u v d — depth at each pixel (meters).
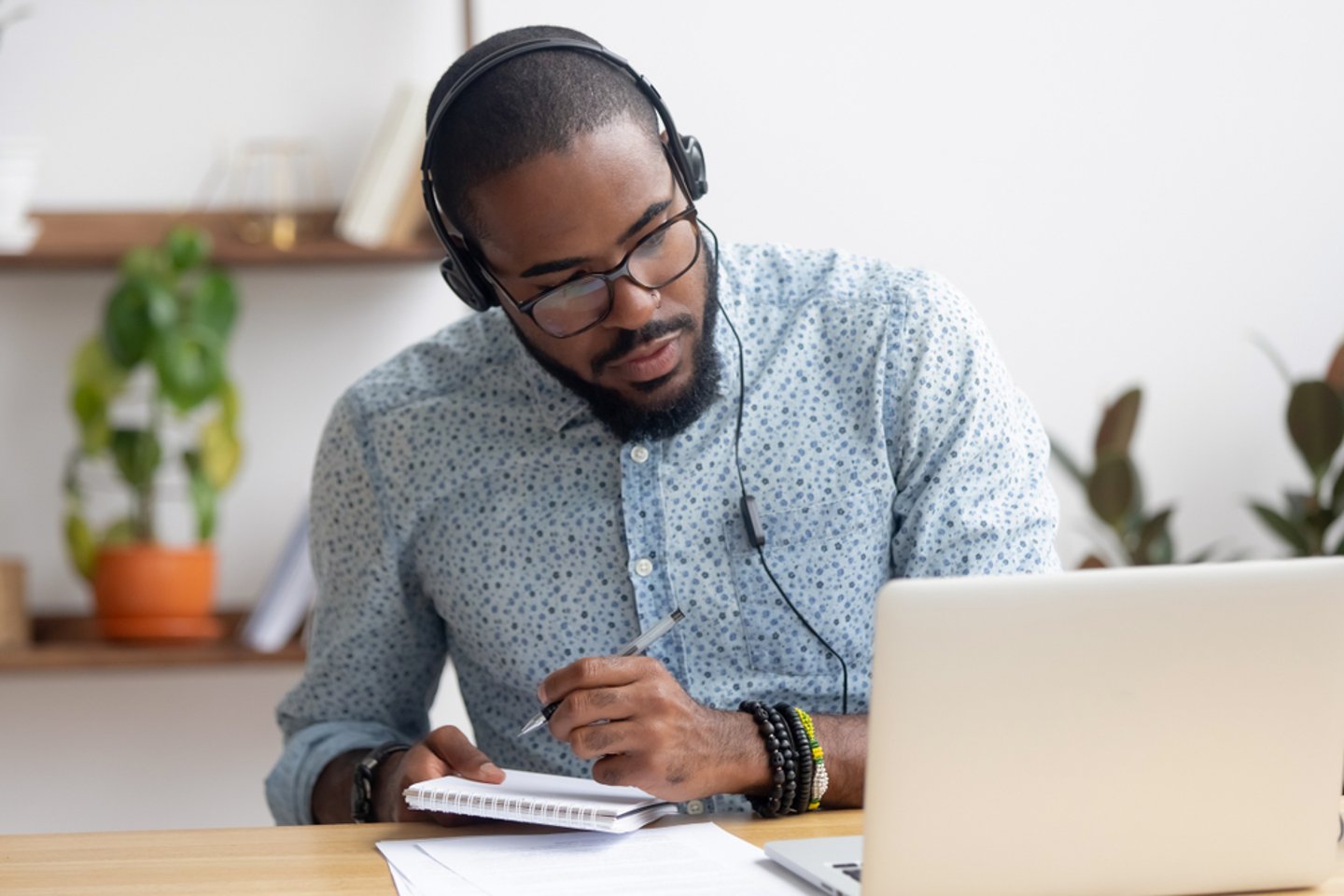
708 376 1.47
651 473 1.56
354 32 2.72
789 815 1.31
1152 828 1.00
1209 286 2.77
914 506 1.54
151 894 1.08
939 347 1.55
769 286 1.64
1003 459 1.54
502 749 1.66
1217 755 1.00
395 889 1.08
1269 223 2.77
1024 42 2.73
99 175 2.70
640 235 1.36
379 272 2.74
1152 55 2.74
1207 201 2.76
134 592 2.49
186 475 2.66
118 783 2.72
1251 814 1.02
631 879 1.07
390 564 1.65
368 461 1.65
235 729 2.74
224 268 2.65
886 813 0.97
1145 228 2.76
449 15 2.73
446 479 1.62
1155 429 2.78
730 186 2.70
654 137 1.39
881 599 0.96
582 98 1.36
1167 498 2.78
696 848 1.16
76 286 2.71
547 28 1.45
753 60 2.69
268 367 2.74
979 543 1.50
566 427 1.60
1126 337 2.76
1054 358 2.75
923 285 1.60
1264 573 1.00
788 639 1.55
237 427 2.62
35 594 2.71
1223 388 2.78
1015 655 0.97
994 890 0.99
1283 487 2.79
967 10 2.72
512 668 1.61
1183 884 1.02
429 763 1.35
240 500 2.74
